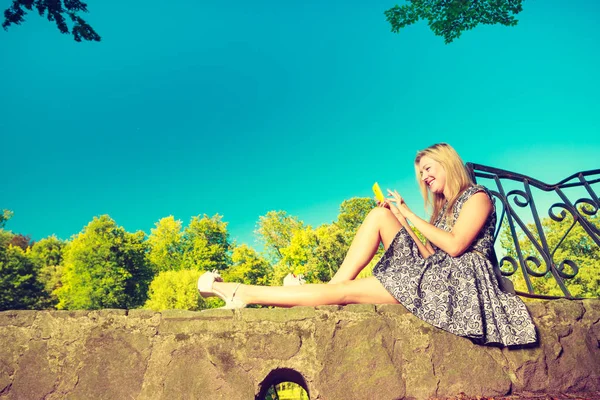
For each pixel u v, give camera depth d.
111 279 38.59
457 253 2.27
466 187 2.54
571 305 2.28
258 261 45.16
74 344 1.94
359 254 2.40
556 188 2.95
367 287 2.26
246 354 1.98
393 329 2.08
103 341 1.96
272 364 1.98
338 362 2.00
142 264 41.94
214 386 1.92
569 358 2.15
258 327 2.02
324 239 37.56
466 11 8.39
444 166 2.58
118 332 1.97
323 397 1.94
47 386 1.88
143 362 1.94
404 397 1.98
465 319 2.07
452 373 2.04
